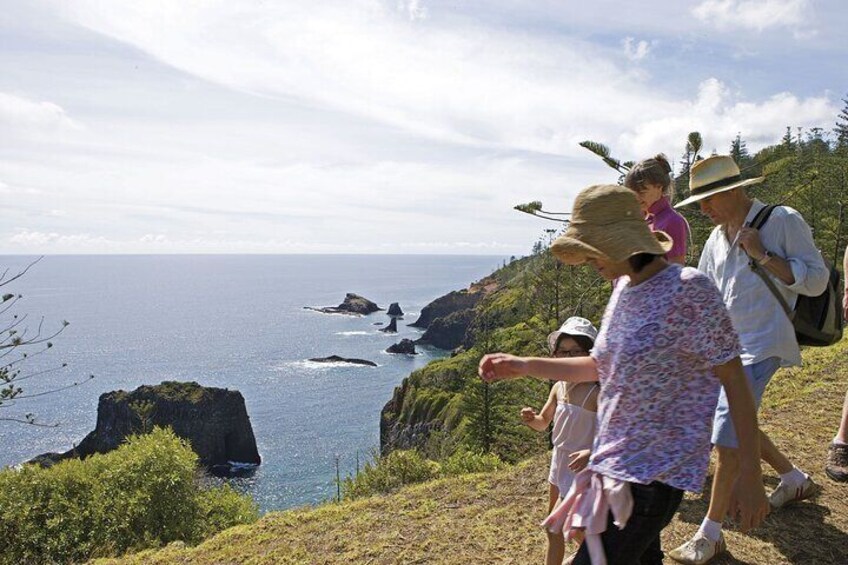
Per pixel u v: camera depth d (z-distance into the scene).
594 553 2.03
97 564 5.12
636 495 2.04
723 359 2.04
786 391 6.48
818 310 3.29
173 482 9.99
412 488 5.45
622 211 2.17
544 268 21.38
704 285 2.06
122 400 52.50
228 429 52.41
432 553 4.12
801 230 3.24
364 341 129.38
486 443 26.17
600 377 2.28
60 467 9.78
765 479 4.32
